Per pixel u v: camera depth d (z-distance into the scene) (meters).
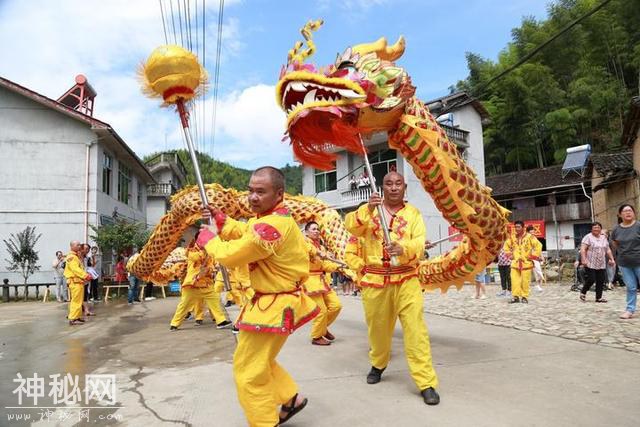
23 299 16.64
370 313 4.07
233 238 3.12
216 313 8.18
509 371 4.36
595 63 30.42
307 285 5.89
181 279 9.63
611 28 29.17
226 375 4.60
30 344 6.94
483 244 5.07
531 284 16.11
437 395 3.60
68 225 17.89
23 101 18.09
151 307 12.67
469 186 4.63
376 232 4.06
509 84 30.59
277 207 3.13
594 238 9.62
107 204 19.50
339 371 4.64
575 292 12.40
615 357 4.75
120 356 5.83
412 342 3.74
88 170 18.22
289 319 2.93
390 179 4.18
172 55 3.48
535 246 10.20
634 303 7.21
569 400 3.52
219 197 7.88
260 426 2.88
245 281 3.70
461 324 7.26
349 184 22.78
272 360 3.13
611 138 28.17
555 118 28.98
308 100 4.03
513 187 28.75
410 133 4.49
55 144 18.12
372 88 4.15
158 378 4.58
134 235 17.31
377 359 4.18
